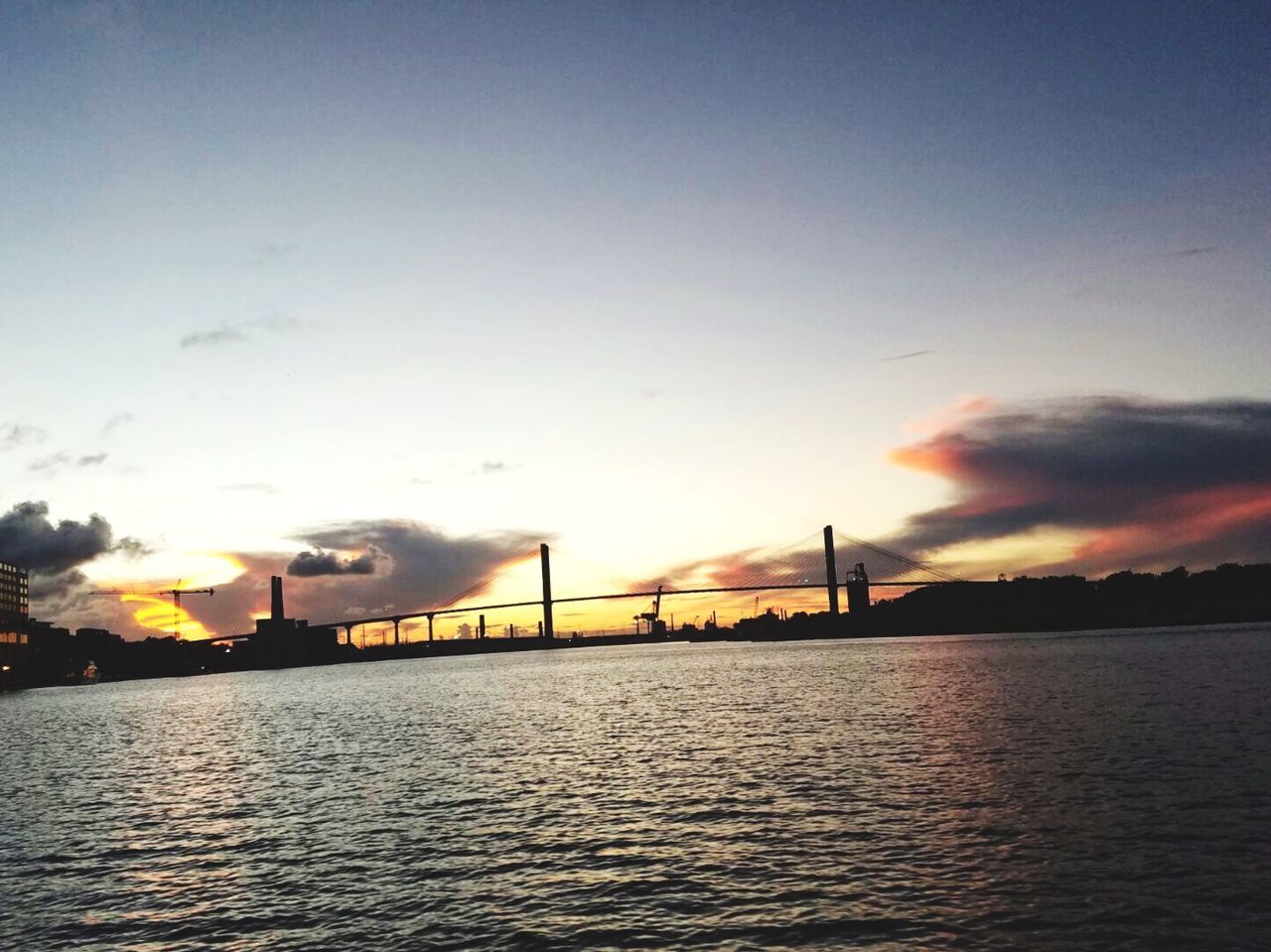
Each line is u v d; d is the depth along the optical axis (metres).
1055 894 25.17
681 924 24.56
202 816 43.91
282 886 30.20
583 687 141.50
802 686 111.75
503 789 46.03
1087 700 74.06
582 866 30.55
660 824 36.03
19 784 59.38
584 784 46.31
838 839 32.06
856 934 23.14
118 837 39.84
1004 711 69.31
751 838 32.97
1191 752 45.69
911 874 27.64
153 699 188.88
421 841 35.38
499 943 23.88
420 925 25.58
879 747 53.56
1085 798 36.41
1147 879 26.12
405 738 74.88
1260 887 25.09
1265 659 116.56
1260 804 34.12
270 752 70.44
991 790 38.88
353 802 44.94
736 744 58.91
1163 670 104.12
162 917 27.67
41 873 33.97
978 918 23.75
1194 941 21.78
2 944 25.97
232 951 24.47
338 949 24.09
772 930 23.73
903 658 179.75
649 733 68.56
